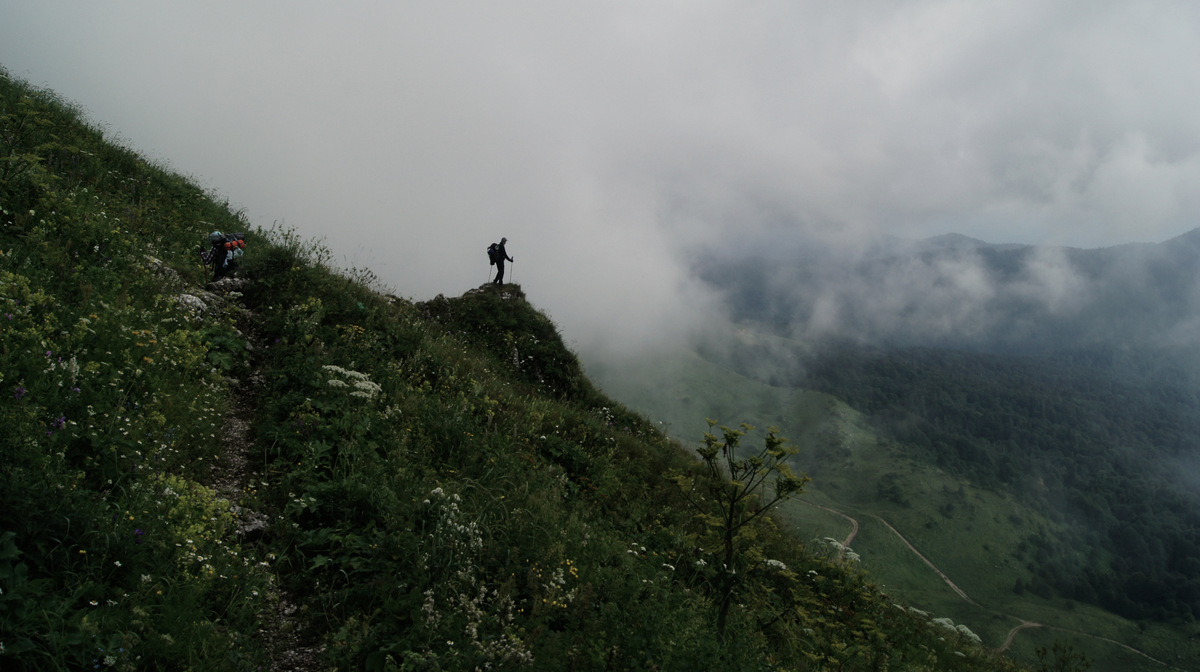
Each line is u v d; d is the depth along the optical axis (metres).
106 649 4.14
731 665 5.91
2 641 3.76
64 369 6.60
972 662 11.87
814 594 11.11
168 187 17.16
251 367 10.31
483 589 6.04
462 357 16.41
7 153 11.51
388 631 5.39
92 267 9.44
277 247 14.13
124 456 6.10
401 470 7.86
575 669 5.32
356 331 12.69
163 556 5.29
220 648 4.73
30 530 4.49
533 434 12.95
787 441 6.70
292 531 6.53
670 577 8.70
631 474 14.60
